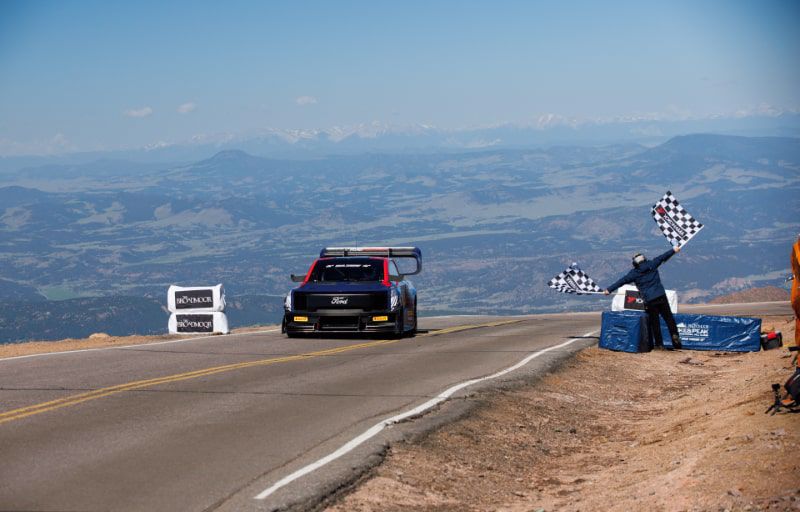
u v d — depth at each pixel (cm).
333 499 906
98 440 1138
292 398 1483
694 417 1416
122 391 1539
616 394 1809
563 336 2806
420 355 2169
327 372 1833
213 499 879
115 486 921
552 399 1634
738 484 894
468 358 2108
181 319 2994
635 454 1215
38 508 841
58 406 1380
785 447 989
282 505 862
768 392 1430
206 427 1230
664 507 885
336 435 1180
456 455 1159
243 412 1348
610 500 962
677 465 1055
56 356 2106
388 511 895
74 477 952
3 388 1570
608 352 2344
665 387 1938
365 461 1042
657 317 2417
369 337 2689
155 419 1284
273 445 1119
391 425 1250
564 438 1366
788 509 794
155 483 935
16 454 1055
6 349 2519
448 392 1552
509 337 2755
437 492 989
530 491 1055
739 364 2214
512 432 1340
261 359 2062
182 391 1548
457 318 4569
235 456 1058
